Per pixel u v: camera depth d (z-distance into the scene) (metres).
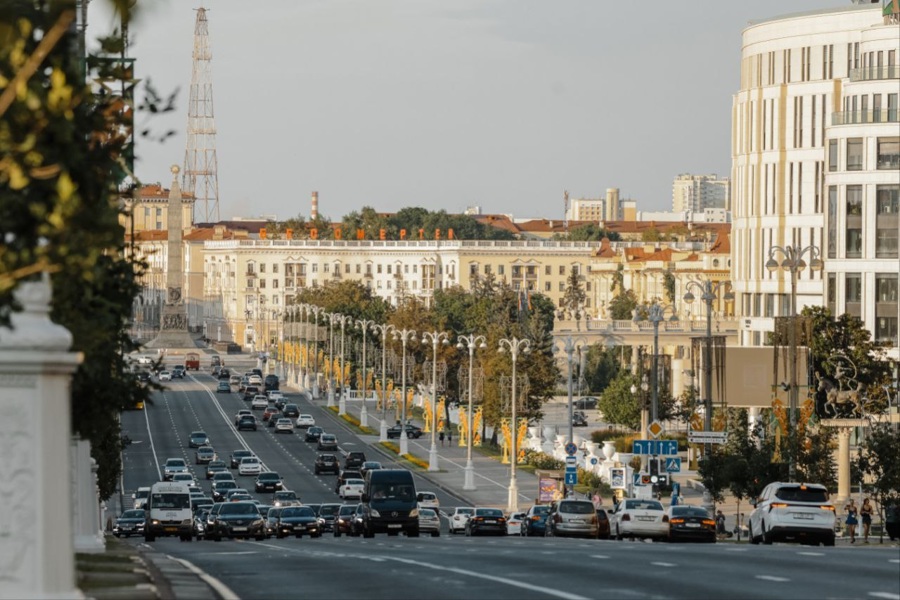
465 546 112.50
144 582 63.06
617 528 148.50
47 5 30.89
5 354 42.00
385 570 76.44
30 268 31.97
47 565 42.66
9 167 30.75
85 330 50.59
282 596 61.25
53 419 42.72
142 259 65.38
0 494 42.53
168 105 37.22
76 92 32.31
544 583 66.44
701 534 145.88
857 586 63.12
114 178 37.31
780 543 128.00
